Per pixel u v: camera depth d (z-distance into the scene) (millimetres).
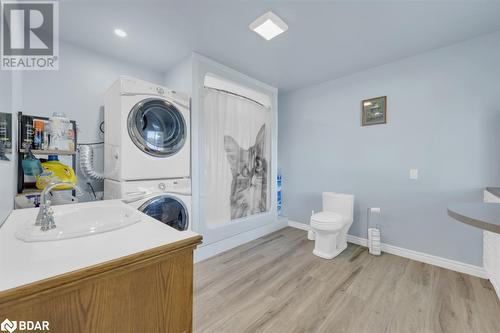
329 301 1651
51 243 716
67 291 537
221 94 2680
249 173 3035
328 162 3121
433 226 2262
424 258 2297
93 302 582
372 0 1575
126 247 694
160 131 2031
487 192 1881
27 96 1922
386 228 2576
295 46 2221
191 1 1599
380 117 2613
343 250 2586
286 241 2918
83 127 2230
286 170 3654
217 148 2631
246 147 2988
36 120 1660
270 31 1924
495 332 1354
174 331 747
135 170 1832
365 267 2184
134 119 1821
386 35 2018
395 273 2064
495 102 1949
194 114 2344
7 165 1206
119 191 1781
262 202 3232
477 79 2027
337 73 2861
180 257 758
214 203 2596
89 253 647
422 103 2322
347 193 2920
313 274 2043
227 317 1478
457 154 2129
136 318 661
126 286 641
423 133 2320
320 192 3219
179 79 2525
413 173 2385
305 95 3379
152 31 1974
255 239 2994
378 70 2639
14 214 1111
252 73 2869
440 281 1924
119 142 1787
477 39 2025
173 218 2096
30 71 1935
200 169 2398
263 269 2143
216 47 2246
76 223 1148
